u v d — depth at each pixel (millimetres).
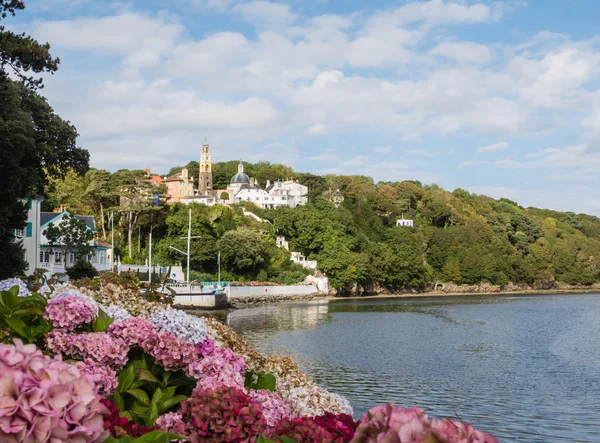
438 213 191000
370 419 4047
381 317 79250
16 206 38562
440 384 32094
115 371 8055
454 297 141375
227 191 193375
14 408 3666
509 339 54406
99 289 15109
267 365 12414
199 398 6270
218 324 12570
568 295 152875
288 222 143375
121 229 118688
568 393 29953
